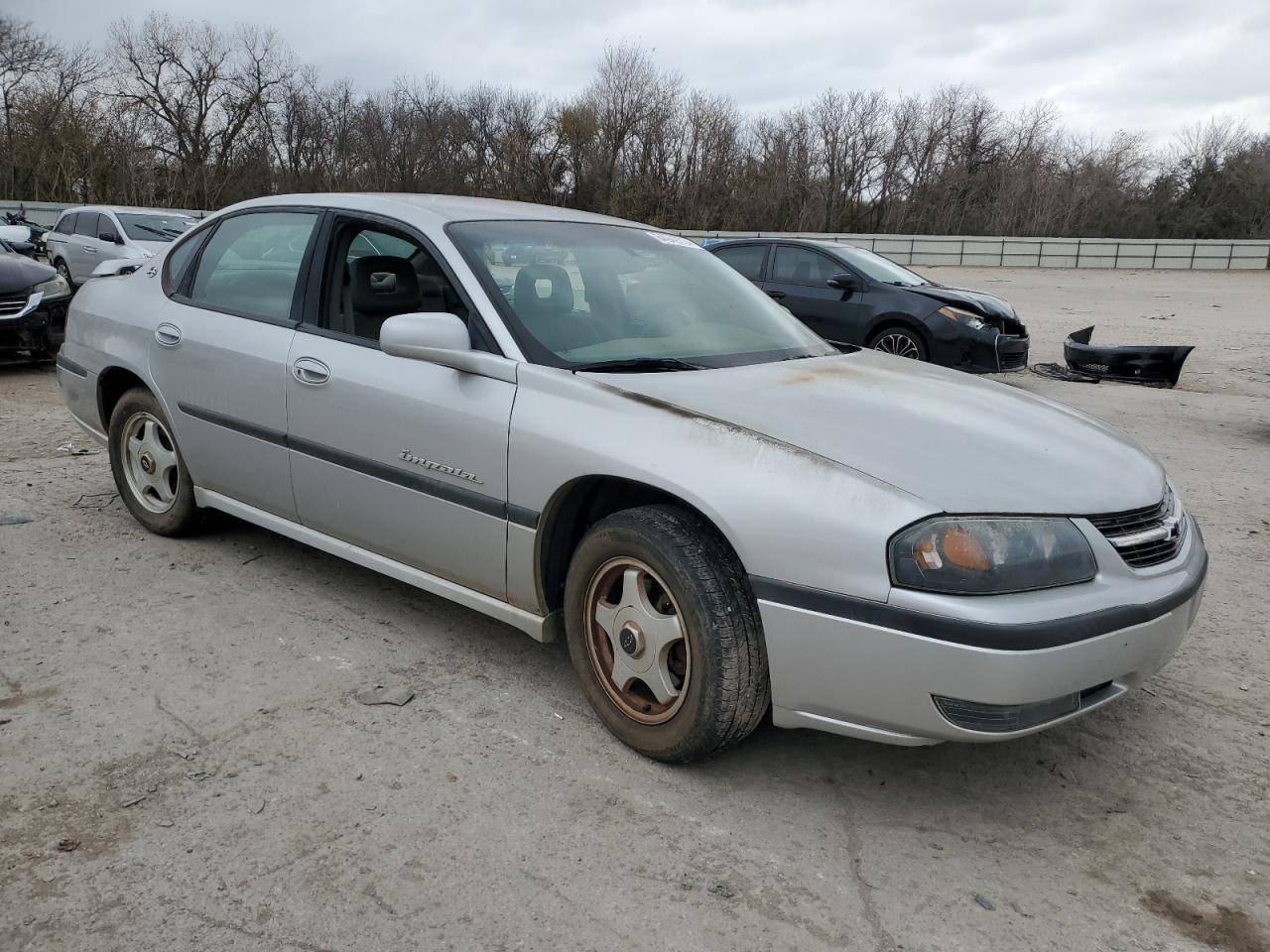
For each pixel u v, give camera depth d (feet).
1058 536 7.84
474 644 11.61
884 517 7.59
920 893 7.56
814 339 12.36
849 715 7.95
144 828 7.95
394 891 7.32
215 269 13.51
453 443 10.00
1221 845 8.34
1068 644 7.50
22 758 8.89
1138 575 8.27
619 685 9.32
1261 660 12.00
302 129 157.99
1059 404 11.19
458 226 11.14
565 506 9.50
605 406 9.10
